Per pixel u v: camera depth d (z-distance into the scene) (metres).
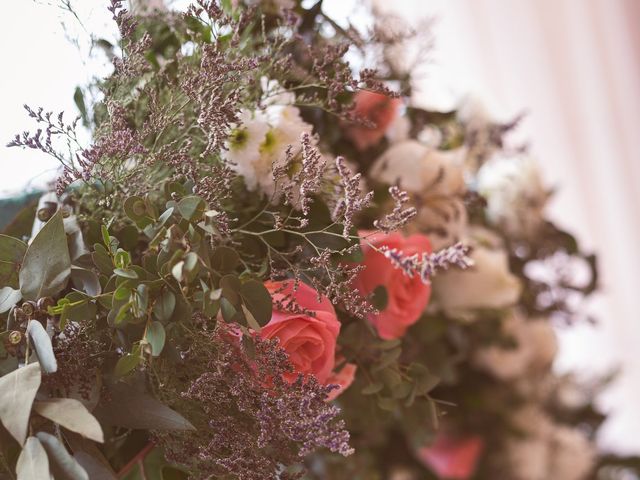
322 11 0.60
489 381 0.80
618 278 1.34
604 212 1.31
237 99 0.47
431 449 0.80
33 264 0.46
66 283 0.47
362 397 0.58
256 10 0.55
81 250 0.48
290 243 0.52
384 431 0.74
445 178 0.61
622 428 1.38
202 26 0.53
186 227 0.45
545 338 0.79
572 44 1.22
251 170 0.51
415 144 0.62
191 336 0.47
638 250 1.33
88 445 0.46
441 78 1.06
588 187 1.28
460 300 0.66
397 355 0.54
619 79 1.27
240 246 0.52
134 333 0.46
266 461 0.47
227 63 0.49
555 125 1.21
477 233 0.73
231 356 0.46
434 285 0.66
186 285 0.44
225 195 0.50
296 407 0.45
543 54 1.17
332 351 0.49
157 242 0.45
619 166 1.29
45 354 0.45
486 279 0.65
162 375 0.48
